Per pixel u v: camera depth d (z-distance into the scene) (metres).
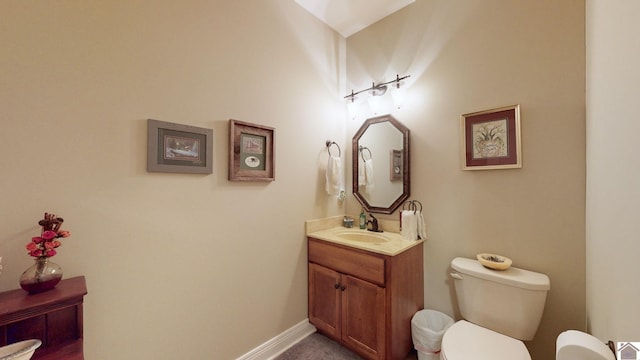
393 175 2.11
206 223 1.47
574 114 1.36
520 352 1.19
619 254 0.68
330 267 1.87
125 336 1.20
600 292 0.94
